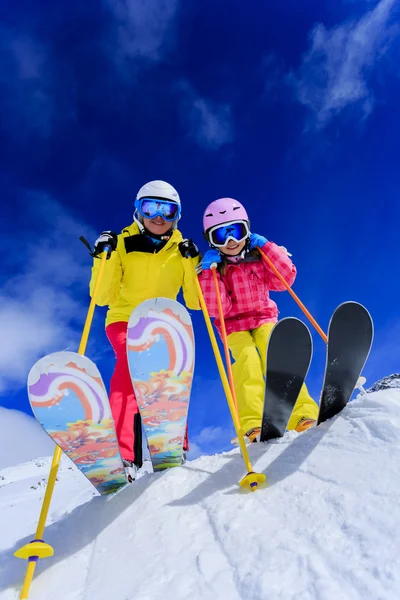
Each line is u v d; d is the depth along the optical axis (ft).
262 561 4.85
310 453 7.54
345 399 8.58
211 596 4.46
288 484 6.81
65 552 6.81
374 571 4.19
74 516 8.29
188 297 12.89
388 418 7.19
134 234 12.79
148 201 12.42
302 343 8.24
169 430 8.84
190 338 8.55
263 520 5.94
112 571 5.69
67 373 7.41
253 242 13.23
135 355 8.39
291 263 13.07
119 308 12.35
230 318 12.83
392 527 4.80
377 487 5.69
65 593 5.52
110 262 11.75
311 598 4.00
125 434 9.98
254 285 12.90
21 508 17.69
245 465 8.12
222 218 12.90
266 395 8.32
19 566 6.47
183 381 8.66
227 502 6.79
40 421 7.41
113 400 10.51
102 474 8.46
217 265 13.00
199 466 8.93
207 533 5.99
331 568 4.44
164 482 8.25
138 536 6.45
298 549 4.93
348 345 8.31
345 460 6.75
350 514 5.36
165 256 12.76
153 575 5.20
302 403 10.28
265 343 11.67
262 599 4.15
